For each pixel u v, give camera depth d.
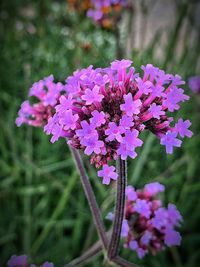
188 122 0.08
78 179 0.17
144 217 0.11
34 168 0.17
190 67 0.20
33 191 0.16
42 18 0.24
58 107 0.08
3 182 0.17
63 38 0.24
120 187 0.09
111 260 0.10
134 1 0.22
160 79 0.08
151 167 0.17
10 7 0.25
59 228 0.16
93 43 0.22
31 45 0.23
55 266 0.15
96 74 0.08
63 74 0.20
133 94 0.08
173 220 0.11
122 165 0.08
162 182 0.16
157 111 0.08
